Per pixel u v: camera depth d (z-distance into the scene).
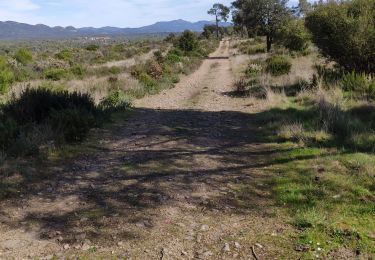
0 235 3.92
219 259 3.46
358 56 12.36
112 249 3.63
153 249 3.63
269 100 11.05
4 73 16.22
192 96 14.45
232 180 5.38
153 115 10.36
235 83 16.27
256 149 6.80
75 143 7.23
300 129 7.39
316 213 4.12
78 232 3.96
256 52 38.41
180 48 42.22
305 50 27.81
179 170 5.83
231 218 4.25
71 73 21.36
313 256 3.41
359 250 3.45
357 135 6.72
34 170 5.75
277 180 5.27
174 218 4.28
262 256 3.47
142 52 46.25
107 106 10.74
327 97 9.91
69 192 5.04
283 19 35.75
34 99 8.91
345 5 12.55
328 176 5.21
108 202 4.71
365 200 4.47
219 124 9.00
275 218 4.20
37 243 3.76
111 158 6.48
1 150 6.33
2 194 4.88
